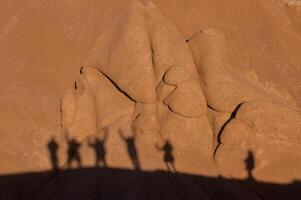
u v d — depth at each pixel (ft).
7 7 36.70
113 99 28.96
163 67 27.25
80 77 30.42
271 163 25.93
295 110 28.96
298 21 41.16
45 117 30.01
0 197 25.67
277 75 35.53
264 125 25.88
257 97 27.07
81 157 26.94
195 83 26.58
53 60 32.81
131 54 27.25
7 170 26.81
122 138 26.94
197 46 28.17
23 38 34.14
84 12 35.09
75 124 28.55
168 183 25.16
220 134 26.58
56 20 34.86
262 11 39.06
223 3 38.11
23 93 31.19
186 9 36.40
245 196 25.14
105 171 25.94
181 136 26.61
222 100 26.76
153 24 28.09
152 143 26.71
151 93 26.94
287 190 25.39
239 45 36.58
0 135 28.81
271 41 37.68
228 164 26.17
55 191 26.00
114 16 33.88
